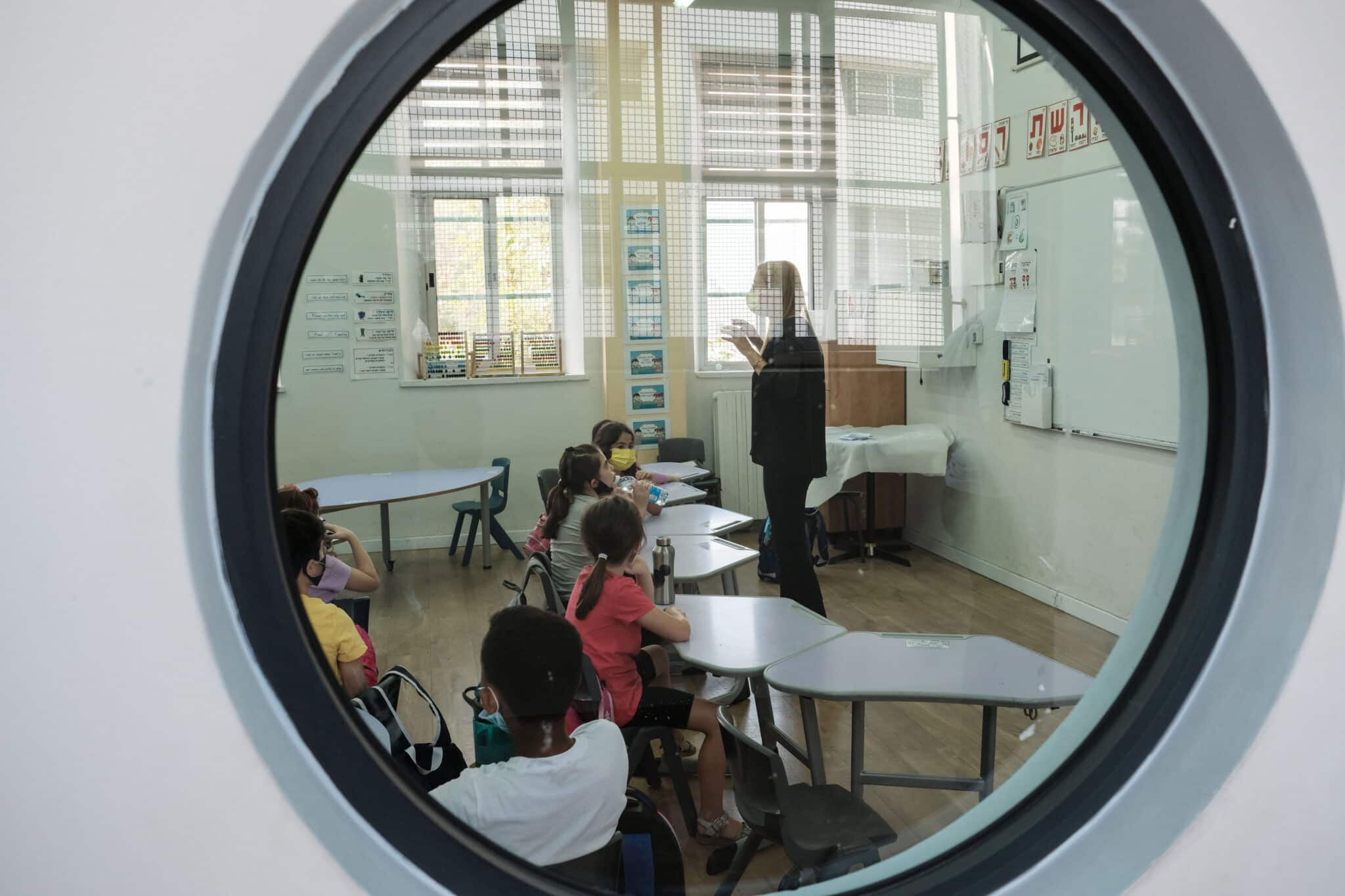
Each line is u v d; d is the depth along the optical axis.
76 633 0.56
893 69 3.16
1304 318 0.86
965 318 3.50
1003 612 3.29
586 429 3.58
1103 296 3.01
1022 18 0.87
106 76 0.54
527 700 1.27
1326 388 0.85
